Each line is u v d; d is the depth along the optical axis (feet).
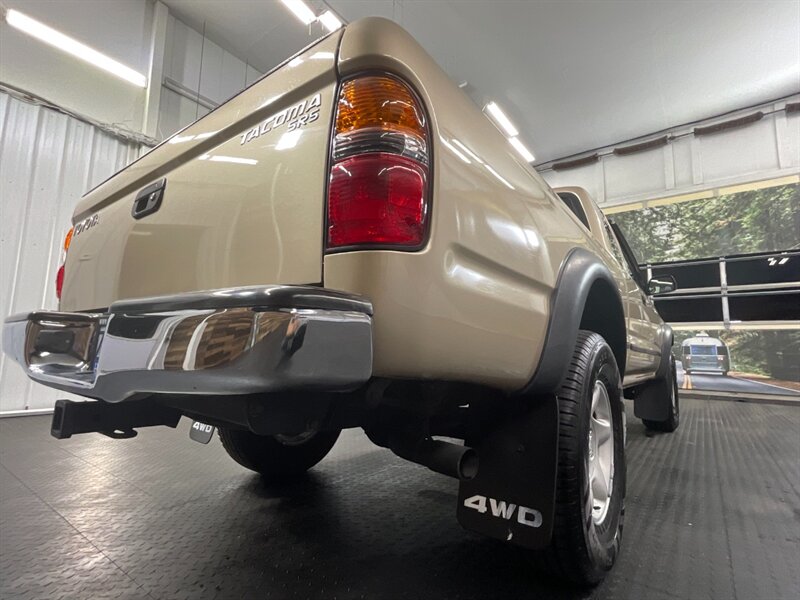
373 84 2.63
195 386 2.19
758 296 20.49
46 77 15.67
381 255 2.41
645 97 22.95
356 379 2.19
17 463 8.34
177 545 4.88
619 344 5.98
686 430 12.03
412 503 6.20
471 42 19.63
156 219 3.90
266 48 21.71
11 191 14.44
